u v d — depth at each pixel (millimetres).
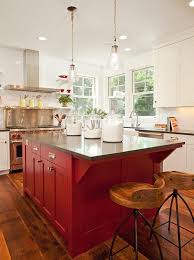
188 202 2764
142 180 2230
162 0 2643
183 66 3797
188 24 3371
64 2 2688
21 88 4574
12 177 3957
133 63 5297
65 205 1877
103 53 4941
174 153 3699
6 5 2758
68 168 1791
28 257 1735
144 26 3439
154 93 4414
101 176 1905
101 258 1735
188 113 4168
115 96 6062
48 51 4832
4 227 2193
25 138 2828
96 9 2865
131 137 2525
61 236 2023
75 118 3000
